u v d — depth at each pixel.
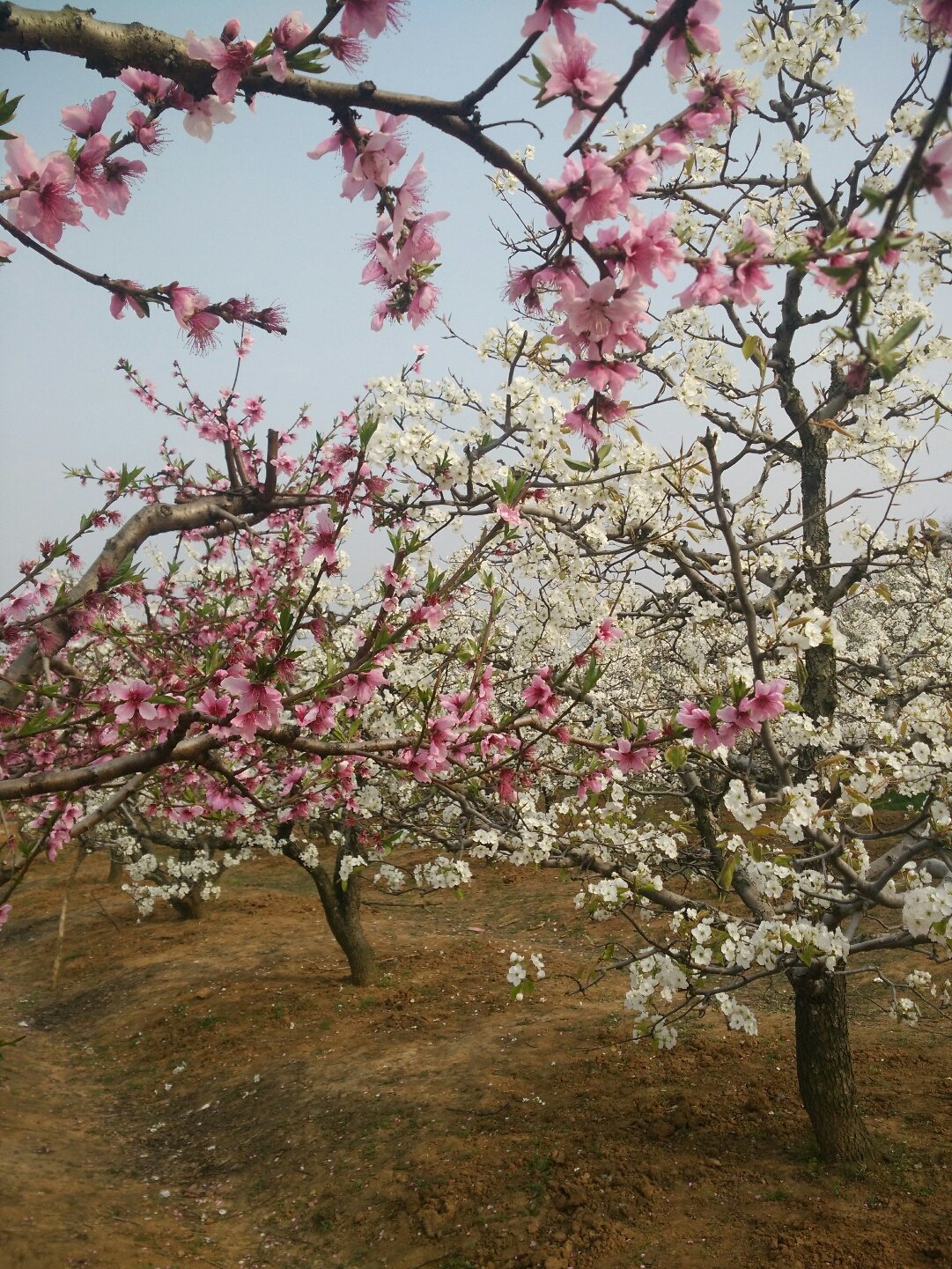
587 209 1.66
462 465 4.52
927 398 6.77
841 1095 6.26
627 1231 5.78
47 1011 12.91
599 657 3.43
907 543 5.97
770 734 4.41
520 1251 5.79
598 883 5.11
